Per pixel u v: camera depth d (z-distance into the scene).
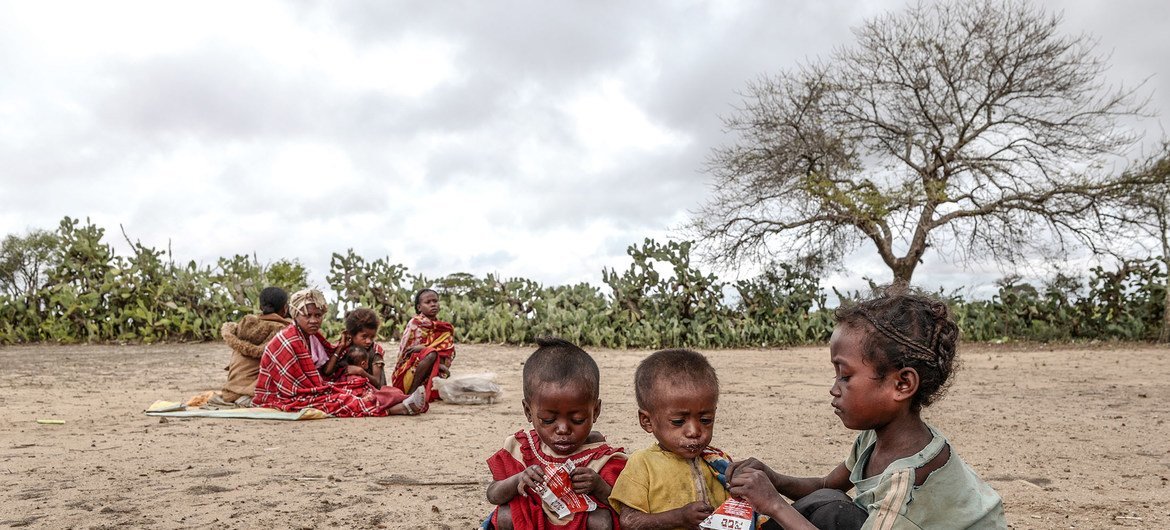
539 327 17.64
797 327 18.58
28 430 6.82
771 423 7.16
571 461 2.99
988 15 26.22
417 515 4.18
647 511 2.79
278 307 8.83
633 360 14.33
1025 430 6.73
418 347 8.77
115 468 5.27
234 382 8.49
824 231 26.84
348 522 4.06
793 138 27.84
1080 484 4.85
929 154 27.59
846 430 6.75
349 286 18.81
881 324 2.44
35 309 18.25
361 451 5.90
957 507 2.41
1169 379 10.68
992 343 18.19
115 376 11.77
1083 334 18.50
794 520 2.50
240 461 5.52
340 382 8.17
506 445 3.20
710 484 2.85
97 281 18.56
